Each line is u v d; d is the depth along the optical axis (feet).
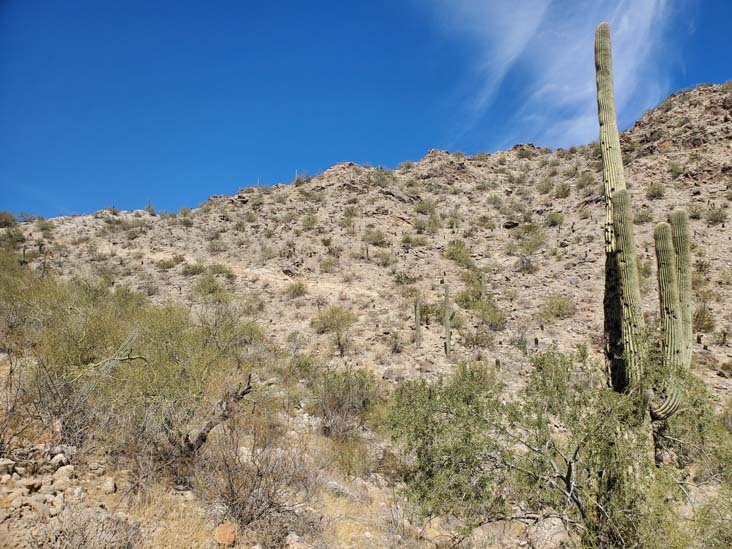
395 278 87.35
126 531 13.07
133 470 17.35
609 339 19.35
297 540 16.48
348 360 54.08
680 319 18.25
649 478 15.24
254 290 80.84
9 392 19.19
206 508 16.52
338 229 110.52
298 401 35.19
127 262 93.45
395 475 25.53
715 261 66.85
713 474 17.08
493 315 63.82
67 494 14.33
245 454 21.35
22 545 11.34
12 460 15.42
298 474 21.31
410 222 116.37
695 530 14.29
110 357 22.56
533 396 18.39
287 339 60.59
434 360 53.62
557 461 18.21
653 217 83.76
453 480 18.16
